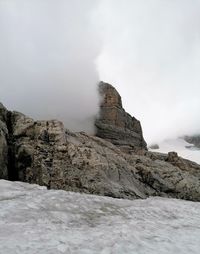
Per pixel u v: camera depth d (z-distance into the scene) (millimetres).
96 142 43969
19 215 18172
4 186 24422
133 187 35156
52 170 33656
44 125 37812
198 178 44844
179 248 14930
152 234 17094
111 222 19281
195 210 26766
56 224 17547
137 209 23562
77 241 14734
